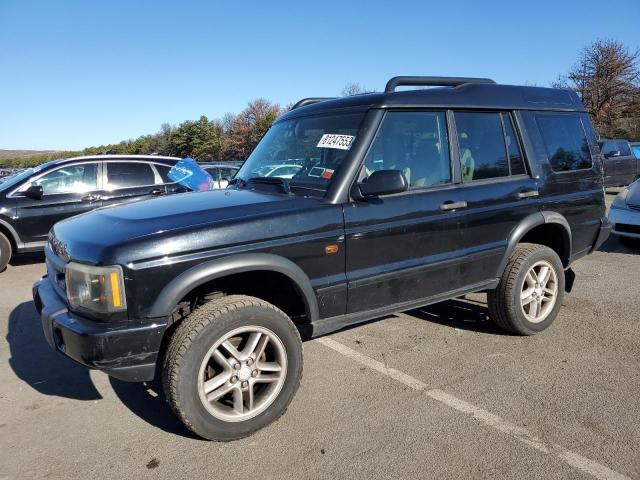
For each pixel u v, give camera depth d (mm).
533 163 4305
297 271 3107
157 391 3721
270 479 2658
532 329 4434
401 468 2711
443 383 3662
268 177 3781
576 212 4617
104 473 2750
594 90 35281
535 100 4492
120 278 2672
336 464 2762
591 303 5406
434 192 3697
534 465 2705
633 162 17109
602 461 2721
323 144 3633
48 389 3793
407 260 3588
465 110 3967
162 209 3205
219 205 3201
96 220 3223
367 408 3340
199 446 2977
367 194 3236
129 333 2695
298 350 3154
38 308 3473
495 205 4000
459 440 2949
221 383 2941
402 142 3621
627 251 8195
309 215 3158
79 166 8219
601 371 3777
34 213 7820
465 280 3975
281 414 3135
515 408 3281
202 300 3225
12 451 2986
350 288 3342
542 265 4430
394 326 4844
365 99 3666
